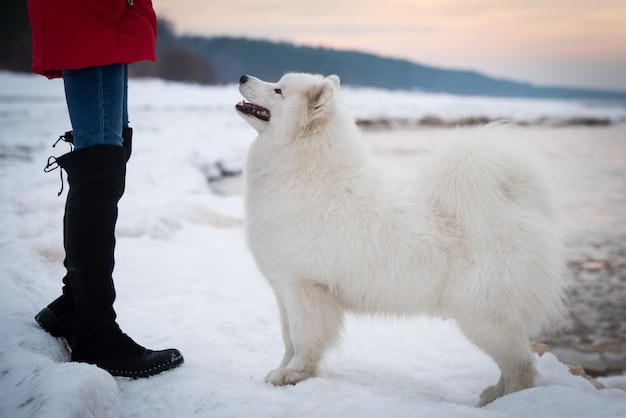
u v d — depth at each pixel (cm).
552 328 472
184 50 7631
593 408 239
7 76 4381
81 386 201
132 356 254
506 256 285
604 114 5984
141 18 249
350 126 325
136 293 448
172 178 1095
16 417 188
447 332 407
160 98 4181
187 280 492
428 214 300
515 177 302
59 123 1784
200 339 336
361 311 318
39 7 232
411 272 295
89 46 234
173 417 220
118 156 249
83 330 250
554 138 2812
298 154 312
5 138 1405
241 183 1300
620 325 554
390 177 318
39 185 870
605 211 1076
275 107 328
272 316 412
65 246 257
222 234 686
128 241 583
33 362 225
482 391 308
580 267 745
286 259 303
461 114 4481
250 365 325
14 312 283
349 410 230
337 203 301
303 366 299
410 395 285
